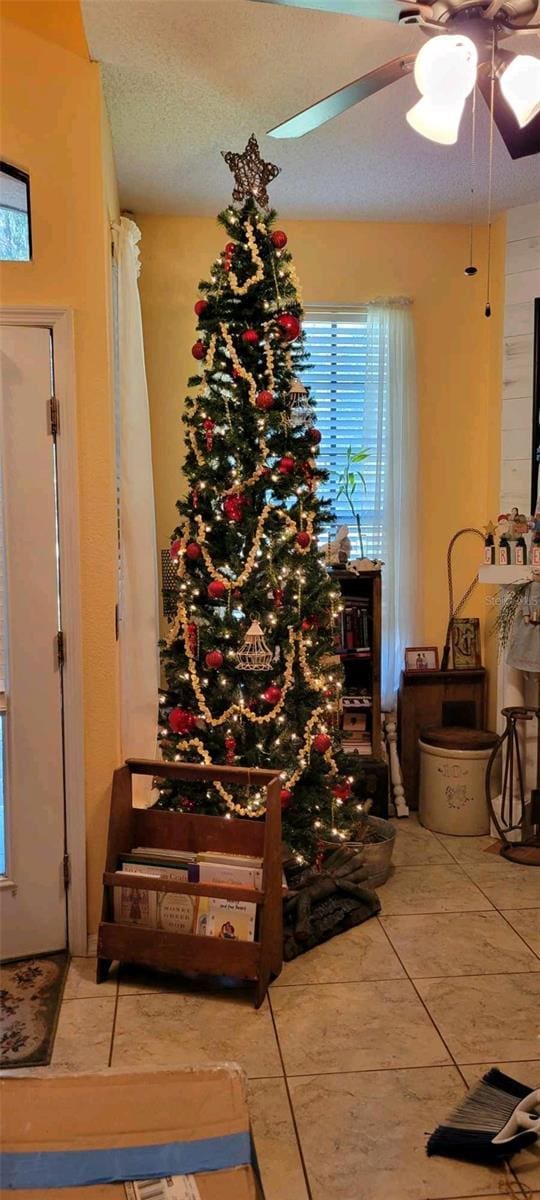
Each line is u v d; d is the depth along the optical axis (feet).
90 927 9.30
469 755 12.82
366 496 14.07
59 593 8.90
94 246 8.73
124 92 9.22
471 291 13.87
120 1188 3.55
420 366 13.91
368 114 9.58
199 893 8.41
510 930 9.75
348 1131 6.45
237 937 8.29
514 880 11.22
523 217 12.85
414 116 6.23
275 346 10.01
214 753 9.96
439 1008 8.13
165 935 8.42
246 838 9.09
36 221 8.62
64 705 8.98
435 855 12.14
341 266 13.60
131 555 10.87
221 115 9.78
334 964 9.00
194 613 9.95
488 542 12.30
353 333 13.84
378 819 11.72
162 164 11.14
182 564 10.02
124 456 10.84
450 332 13.89
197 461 10.02
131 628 10.86
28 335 8.63
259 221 9.91
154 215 13.01
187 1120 3.88
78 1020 7.93
